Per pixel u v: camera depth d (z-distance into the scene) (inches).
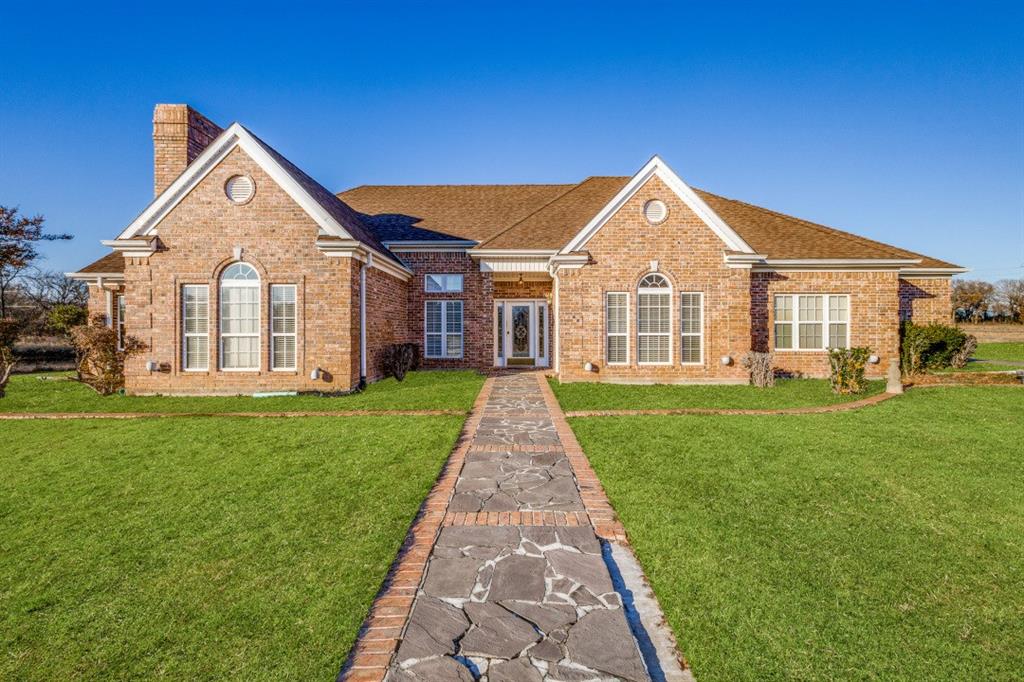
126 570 173.8
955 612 145.4
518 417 411.8
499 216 879.1
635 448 313.1
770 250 705.6
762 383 581.6
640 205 611.5
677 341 609.3
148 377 559.8
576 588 154.6
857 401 482.0
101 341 564.7
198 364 563.8
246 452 316.2
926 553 179.2
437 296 799.7
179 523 211.2
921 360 707.4
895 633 135.9
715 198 863.7
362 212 887.1
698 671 121.5
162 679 121.8
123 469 287.0
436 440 335.0
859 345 690.8
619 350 617.6
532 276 807.7
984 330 1477.6
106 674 124.4
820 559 174.4
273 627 139.9
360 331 593.9
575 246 614.5
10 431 384.5
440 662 122.1
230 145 555.8
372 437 346.3
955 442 324.8
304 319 557.9
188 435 362.3
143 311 558.3
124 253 557.9
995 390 530.0
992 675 121.0
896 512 214.5
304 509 222.4
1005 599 152.0
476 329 798.5
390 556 178.2
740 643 131.3
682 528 197.3
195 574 169.8
